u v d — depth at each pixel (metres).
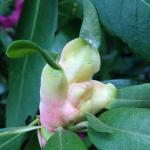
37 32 0.19
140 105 0.14
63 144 0.14
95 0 0.17
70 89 0.14
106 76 0.28
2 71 0.30
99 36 0.15
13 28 0.35
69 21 0.21
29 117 0.19
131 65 0.36
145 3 0.16
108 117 0.14
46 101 0.14
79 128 0.14
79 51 0.14
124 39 0.16
